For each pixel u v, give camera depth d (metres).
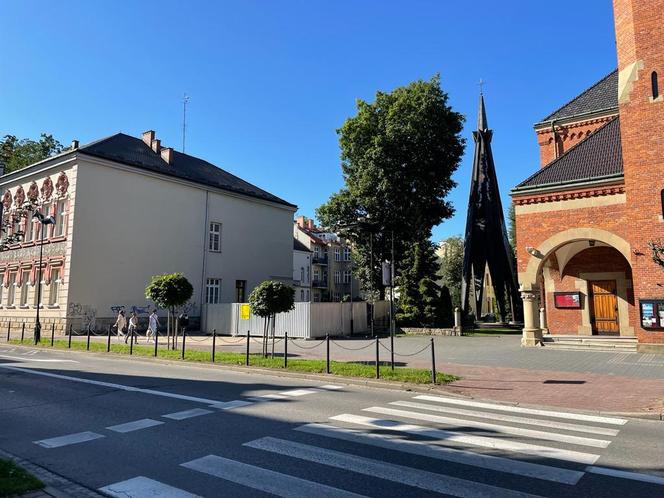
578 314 22.11
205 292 33.50
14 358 17.55
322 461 5.75
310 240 63.59
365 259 36.44
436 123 34.59
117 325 25.83
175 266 31.67
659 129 16.94
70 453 6.13
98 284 27.62
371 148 34.47
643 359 15.21
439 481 5.10
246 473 5.35
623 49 18.25
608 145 20.62
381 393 10.66
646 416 8.26
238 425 7.51
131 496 4.73
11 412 8.52
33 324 28.97
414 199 35.19
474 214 31.66
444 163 35.69
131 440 6.70
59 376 12.95
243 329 27.66
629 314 20.98
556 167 20.94
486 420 7.97
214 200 34.88
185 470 5.46
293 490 4.85
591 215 18.89
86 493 4.80
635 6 17.75
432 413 8.45
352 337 25.62
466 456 5.96
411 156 34.31
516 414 8.50
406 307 29.02
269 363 14.64
